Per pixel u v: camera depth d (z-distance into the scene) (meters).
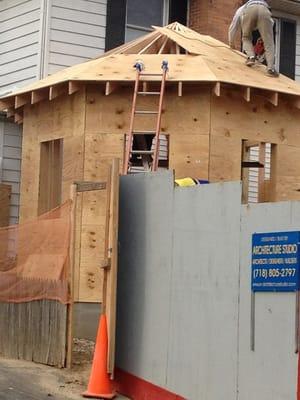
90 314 10.17
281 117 10.94
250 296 5.98
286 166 10.98
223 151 10.36
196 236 6.85
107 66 10.70
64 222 8.70
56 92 10.77
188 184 7.79
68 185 10.73
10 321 9.46
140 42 11.97
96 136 10.47
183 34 12.00
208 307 6.56
